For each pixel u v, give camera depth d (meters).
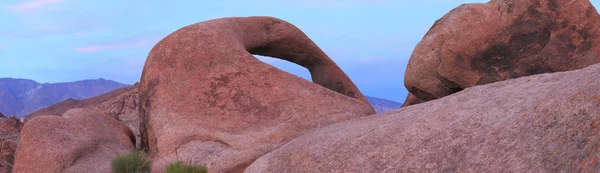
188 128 9.91
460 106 5.77
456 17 10.74
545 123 4.46
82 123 11.04
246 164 9.02
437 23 11.23
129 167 9.24
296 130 9.60
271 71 11.05
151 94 11.14
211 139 9.64
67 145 9.91
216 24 12.64
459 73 10.80
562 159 4.00
